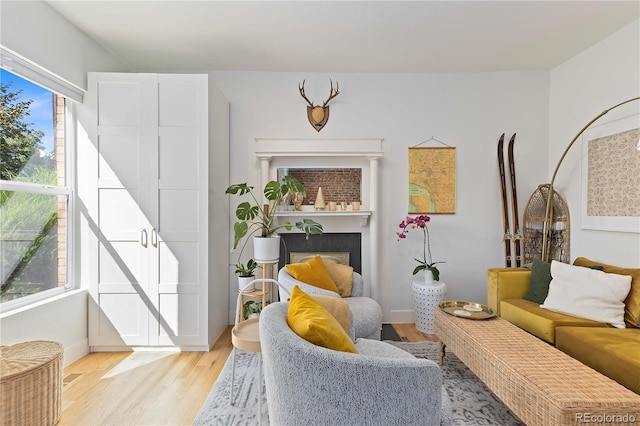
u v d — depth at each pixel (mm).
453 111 3572
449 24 2607
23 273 2299
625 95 2662
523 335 1984
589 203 2994
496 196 3580
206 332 2797
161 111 2779
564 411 1299
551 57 3219
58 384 1865
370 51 3064
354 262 3574
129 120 2766
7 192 2176
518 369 1569
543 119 3555
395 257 3580
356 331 2326
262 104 3506
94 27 2631
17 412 1651
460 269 3598
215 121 2994
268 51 3061
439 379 1195
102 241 2768
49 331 2365
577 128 3162
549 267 2738
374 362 1122
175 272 2791
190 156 2799
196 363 2580
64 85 2547
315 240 3559
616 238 2736
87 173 2752
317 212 3396
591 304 2291
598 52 2916
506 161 3604
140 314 2777
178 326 2791
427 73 3561
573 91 3213
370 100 3555
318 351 1121
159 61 3262
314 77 3525
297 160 3561
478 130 3578
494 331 2043
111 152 2764
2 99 2137
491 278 2945
